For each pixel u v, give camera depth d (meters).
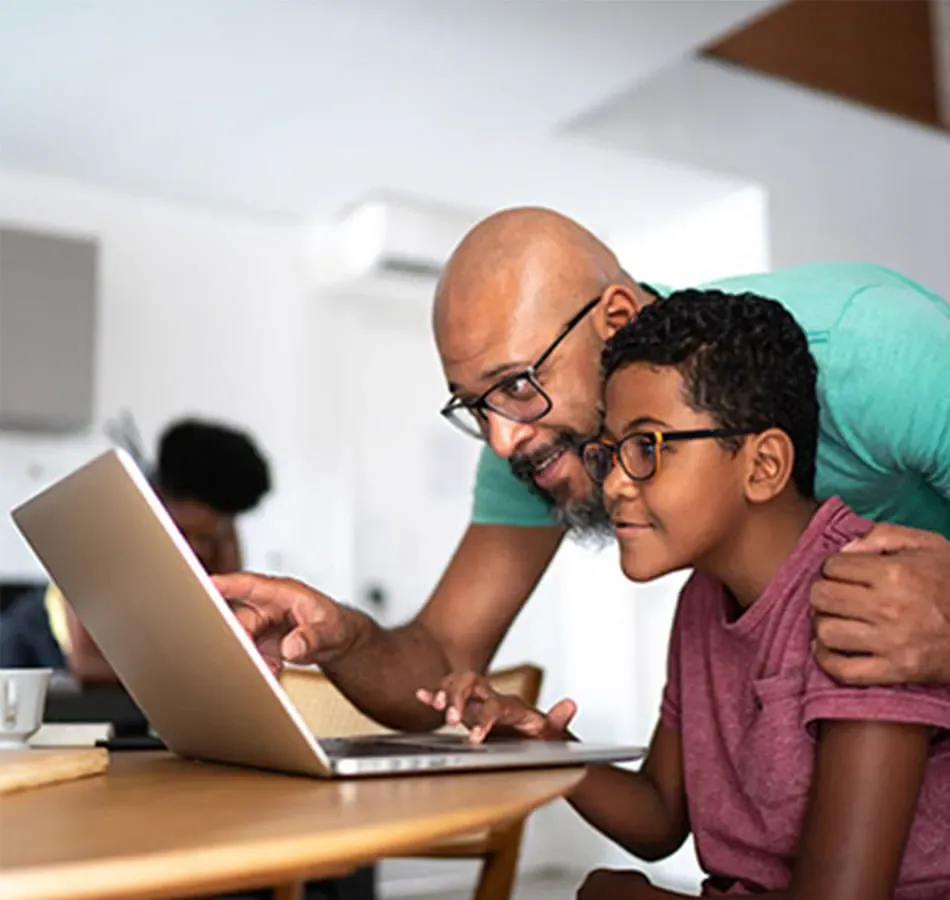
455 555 1.65
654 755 1.33
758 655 1.09
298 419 4.64
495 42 3.12
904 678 0.95
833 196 4.16
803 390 1.07
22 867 0.53
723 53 3.89
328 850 0.62
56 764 0.94
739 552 1.08
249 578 1.24
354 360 4.77
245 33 3.06
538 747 1.08
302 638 1.24
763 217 4.00
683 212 4.30
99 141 3.83
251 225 4.64
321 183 4.20
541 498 1.45
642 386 1.04
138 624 1.00
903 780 0.94
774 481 1.04
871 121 4.29
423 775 0.94
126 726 2.44
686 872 4.11
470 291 1.35
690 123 3.88
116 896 0.54
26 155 3.96
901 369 1.25
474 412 1.40
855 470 1.34
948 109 4.49
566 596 4.74
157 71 3.29
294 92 3.43
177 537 0.86
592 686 4.56
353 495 4.66
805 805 1.04
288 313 4.68
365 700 1.43
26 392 3.95
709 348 1.02
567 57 3.21
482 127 3.66
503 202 4.32
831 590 0.99
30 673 1.21
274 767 0.97
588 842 4.54
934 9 4.50
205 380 4.49
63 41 3.10
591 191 4.14
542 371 1.32
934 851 1.02
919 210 4.39
